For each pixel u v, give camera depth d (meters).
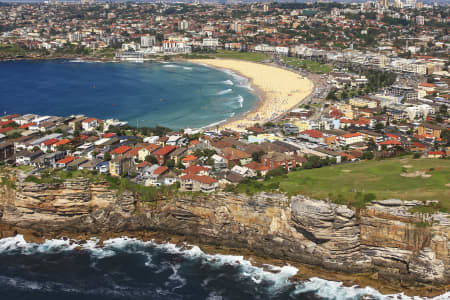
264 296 163.75
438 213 171.75
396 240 175.00
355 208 180.25
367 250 180.50
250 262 184.12
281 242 187.38
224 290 166.75
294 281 172.25
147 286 168.62
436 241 168.75
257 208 191.88
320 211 174.00
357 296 163.75
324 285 170.12
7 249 192.38
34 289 166.75
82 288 167.50
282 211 188.12
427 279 166.75
